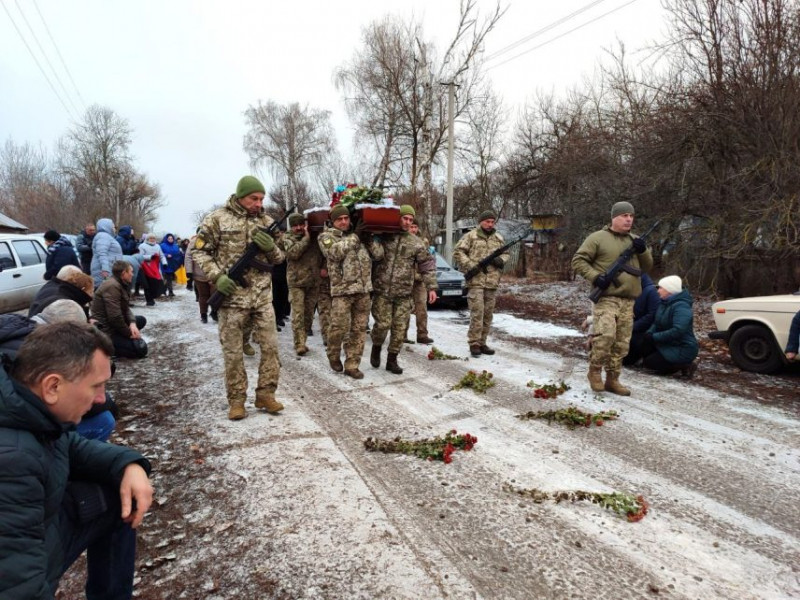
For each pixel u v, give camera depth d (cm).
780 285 984
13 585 144
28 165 3966
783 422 452
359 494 322
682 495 324
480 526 288
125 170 4609
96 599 210
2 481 145
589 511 305
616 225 509
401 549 266
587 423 438
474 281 690
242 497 319
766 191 909
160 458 377
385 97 2103
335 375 597
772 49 882
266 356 459
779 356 605
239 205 439
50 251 866
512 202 2406
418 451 378
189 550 268
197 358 685
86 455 200
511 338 845
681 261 1139
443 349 750
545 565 255
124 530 207
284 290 877
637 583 242
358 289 567
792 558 262
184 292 1589
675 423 449
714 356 724
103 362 172
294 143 3659
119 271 602
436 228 2306
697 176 1080
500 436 418
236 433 419
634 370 639
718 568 254
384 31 2016
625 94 1337
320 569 251
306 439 407
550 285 1616
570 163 1433
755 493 327
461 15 1905
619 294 506
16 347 196
